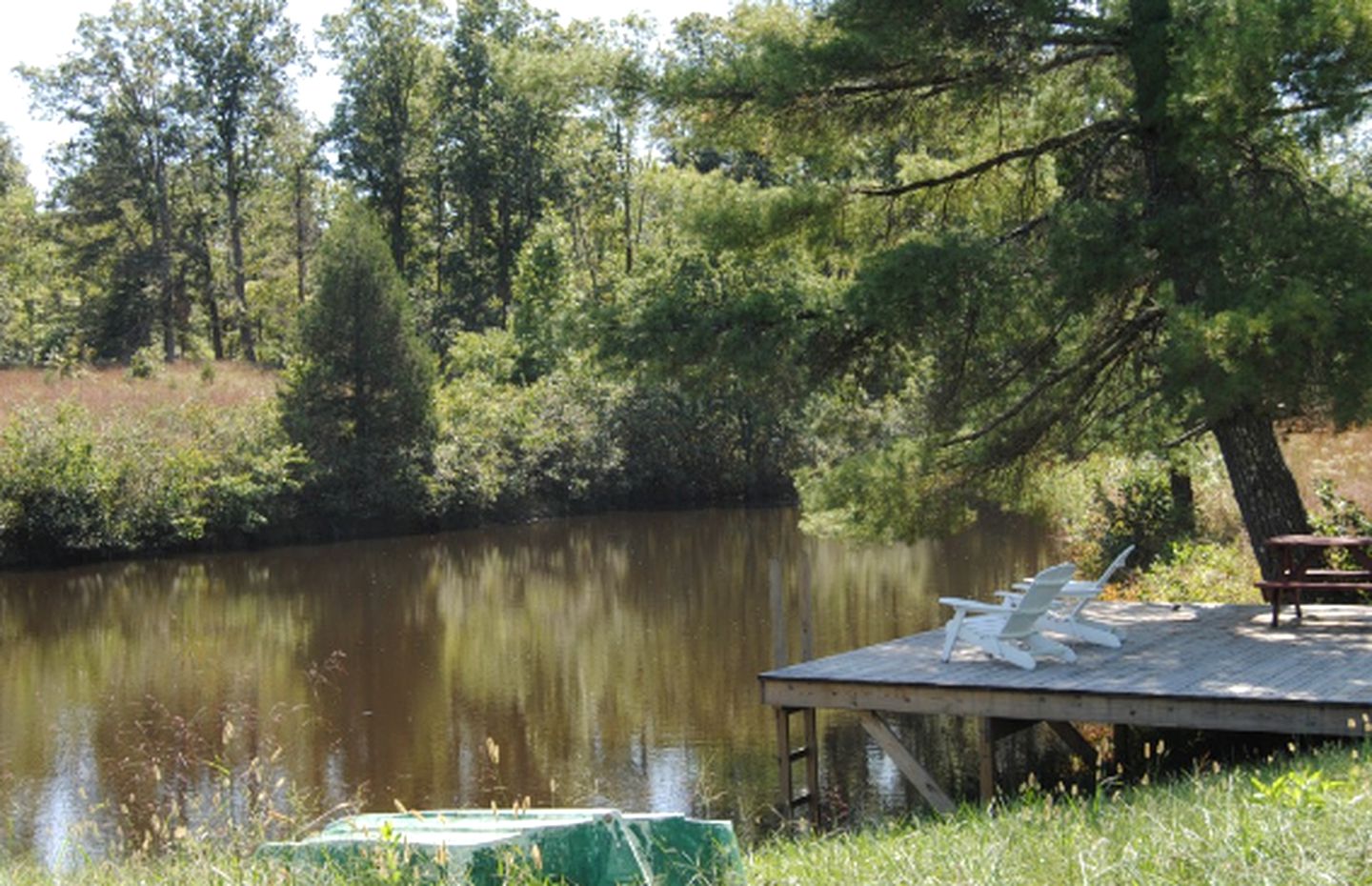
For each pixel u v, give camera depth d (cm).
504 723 1606
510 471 4178
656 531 3862
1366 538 1218
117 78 5400
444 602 2595
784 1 1552
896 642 1310
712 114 1506
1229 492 2300
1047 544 3014
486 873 498
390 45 5941
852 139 1574
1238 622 1312
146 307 5478
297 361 3853
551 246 4991
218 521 3475
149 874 623
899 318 1381
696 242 1561
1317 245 1288
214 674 1945
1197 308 1251
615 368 1489
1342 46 1272
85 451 3259
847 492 1488
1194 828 538
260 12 5647
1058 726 1237
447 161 6078
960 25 1416
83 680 1912
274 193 5966
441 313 5925
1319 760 750
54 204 5575
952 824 679
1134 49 1397
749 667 1867
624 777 1354
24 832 1196
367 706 1722
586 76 1502
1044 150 1512
